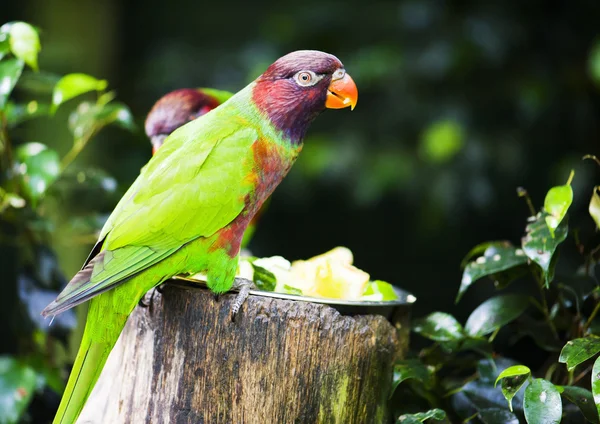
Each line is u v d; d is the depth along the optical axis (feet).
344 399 16.69
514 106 44.14
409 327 19.38
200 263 17.63
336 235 54.19
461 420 19.66
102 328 16.56
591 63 38.60
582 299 19.03
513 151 43.27
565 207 17.06
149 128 27.99
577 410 18.62
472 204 45.34
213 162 17.92
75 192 31.12
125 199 17.58
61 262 36.32
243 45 54.24
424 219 44.47
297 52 19.33
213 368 16.49
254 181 18.40
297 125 19.25
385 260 53.26
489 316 19.45
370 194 44.75
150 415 17.03
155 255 17.07
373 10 48.42
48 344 26.20
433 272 52.19
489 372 18.81
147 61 53.83
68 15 42.06
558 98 43.73
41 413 26.20
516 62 44.47
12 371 23.16
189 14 57.67
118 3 47.60
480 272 19.04
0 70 22.24
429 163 44.29
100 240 17.30
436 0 46.09
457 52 43.86
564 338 20.66
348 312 16.97
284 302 16.42
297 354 16.26
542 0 44.50
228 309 16.53
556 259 18.17
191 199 17.48
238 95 19.42
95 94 40.78
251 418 16.24
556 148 44.37
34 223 24.52
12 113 24.97
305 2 55.16
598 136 43.88
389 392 17.87
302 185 47.16
